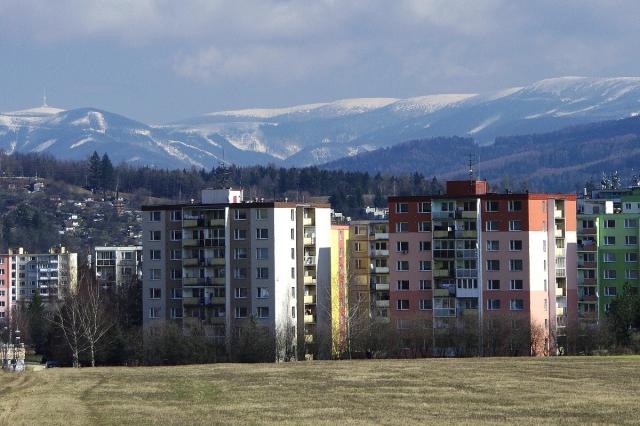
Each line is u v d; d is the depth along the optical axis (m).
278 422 180.00
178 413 191.12
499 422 178.00
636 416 183.25
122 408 197.25
